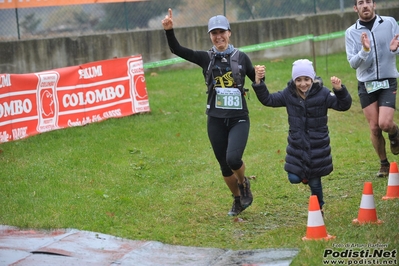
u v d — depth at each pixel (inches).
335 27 1304.1
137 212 476.4
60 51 1110.4
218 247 402.9
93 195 512.7
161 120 788.0
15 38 1103.0
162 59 1184.8
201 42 1213.7
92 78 762.8
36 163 600.7
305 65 410.9
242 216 468.1
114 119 780.6
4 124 671.8
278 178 562.9
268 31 1255.5
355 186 531.8
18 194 511.8
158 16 1203.9
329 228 413.4
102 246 402.6
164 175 580.7
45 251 390.9
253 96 925.8
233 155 431.2
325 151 417.1
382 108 523.2
